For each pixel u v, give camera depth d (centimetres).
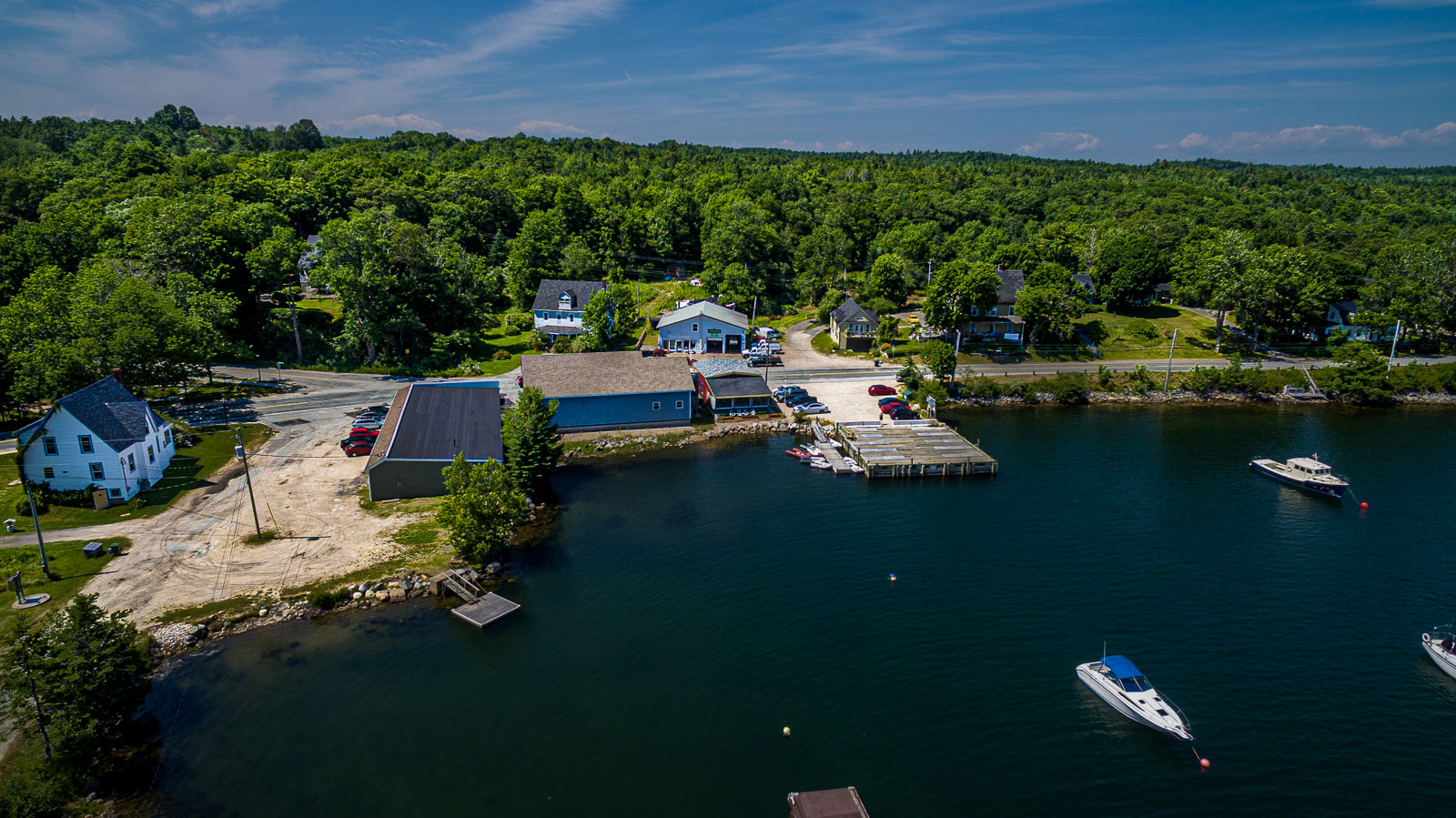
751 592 4694
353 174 15612
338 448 6750
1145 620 4472
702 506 6006
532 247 13525
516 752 3331
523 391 6241
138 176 14538
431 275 10606
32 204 13688
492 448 6059
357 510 5519
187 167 15250
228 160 16675
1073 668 4016
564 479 6575
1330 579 4972
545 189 16550
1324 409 9162
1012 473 6850
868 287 13050
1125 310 12706
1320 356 10950
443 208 14738
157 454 6038
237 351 8988
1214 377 9650
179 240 9556
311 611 4344
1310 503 6209
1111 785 3228
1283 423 8544
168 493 5731
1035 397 9381
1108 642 4244
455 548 4938
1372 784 3259
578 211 15562
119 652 3294
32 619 4028
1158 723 3525
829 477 6681
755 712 3631
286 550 4925
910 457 6850
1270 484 6625
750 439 7725
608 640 4172
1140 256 12375
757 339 11188
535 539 5394
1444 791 3228
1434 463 7169
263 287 10175
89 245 10631
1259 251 12369
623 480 6538
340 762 3250
